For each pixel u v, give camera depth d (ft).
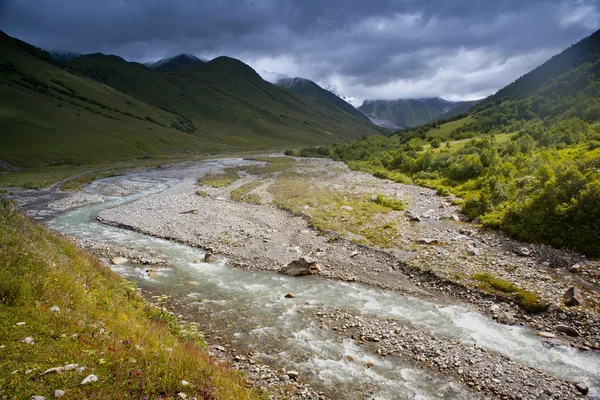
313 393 41.39
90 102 593.83
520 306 64.69
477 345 52.85
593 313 59.11
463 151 258.57
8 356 27.17
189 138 612.29
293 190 192.85
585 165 124.88
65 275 45.47
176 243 107.45
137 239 110.63
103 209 154.51
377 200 156.46
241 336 54.80
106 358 30.91
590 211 89.76
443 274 78.43
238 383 37.96
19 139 321.32
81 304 40.65
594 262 77.71
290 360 48.42
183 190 204.33
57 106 471.21
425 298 71.05
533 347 52.95
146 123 604.49
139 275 80.79
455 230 111.96
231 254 97.19
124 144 418.51
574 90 410.52
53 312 35.63
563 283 70.44
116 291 54.70
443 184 201.05
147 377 30.14
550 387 43.60
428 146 348.18
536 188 125.08
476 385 43.88
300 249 100.68
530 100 465.47
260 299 69.72
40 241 55.26
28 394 23.84
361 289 75.66
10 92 431.43
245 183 229.04
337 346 52.54
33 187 196.44
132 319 44.27
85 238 108.88
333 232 112.68
